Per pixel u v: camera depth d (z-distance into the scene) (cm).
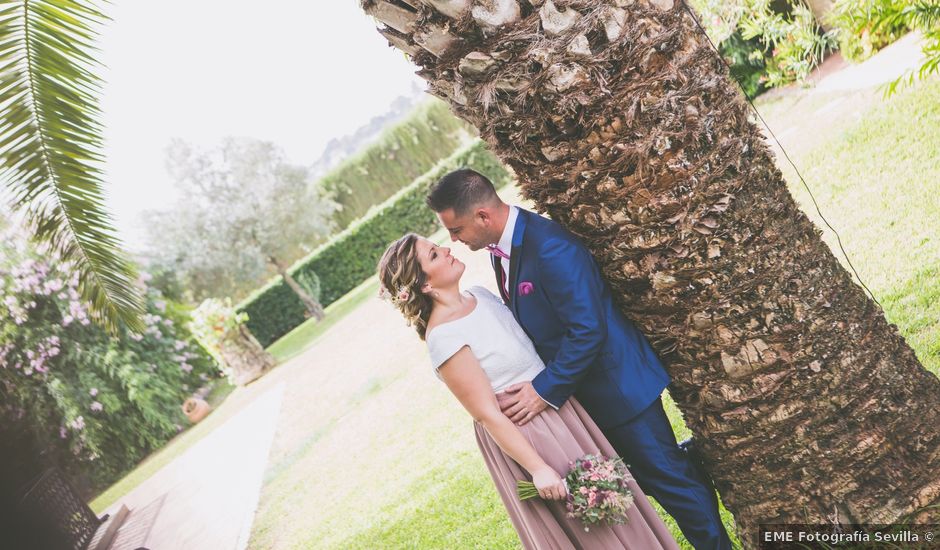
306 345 1589
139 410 1339
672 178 219
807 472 239
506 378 240
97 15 328
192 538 690
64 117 345
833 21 618
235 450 982
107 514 873
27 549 487
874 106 711
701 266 226
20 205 362
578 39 205
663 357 248
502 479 246
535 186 235
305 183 2038
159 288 1706
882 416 235
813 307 231
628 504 226
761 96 1027
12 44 321
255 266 1917
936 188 521
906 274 442
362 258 2100
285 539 579
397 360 984
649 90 212
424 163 2481
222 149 1939
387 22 215
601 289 241
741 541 265
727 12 590
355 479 637
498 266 255
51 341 1245
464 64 210
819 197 629
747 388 236
